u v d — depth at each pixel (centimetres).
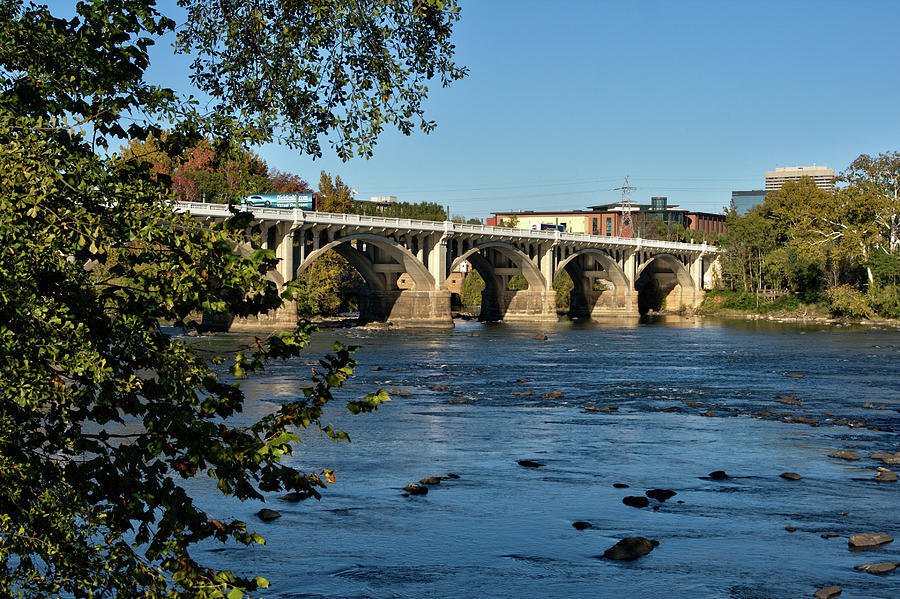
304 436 3203
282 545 1906
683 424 3647
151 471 774
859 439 3319
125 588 746
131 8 820
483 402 4250
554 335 9500
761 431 3484
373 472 2639
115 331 750
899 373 5781
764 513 2225
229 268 751
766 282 14288
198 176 7594
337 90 1200
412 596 1620
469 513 2191
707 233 19750
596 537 2003
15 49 793
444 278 10525
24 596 720
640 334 9725
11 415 720
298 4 1170
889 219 12294
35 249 695
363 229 9306
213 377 811
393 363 6241
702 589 1672
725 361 6594
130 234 738
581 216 19475
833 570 1786
